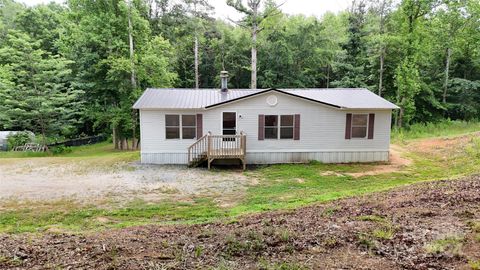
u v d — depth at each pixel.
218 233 5.22
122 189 10.90
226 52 32.56
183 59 33.50
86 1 22.47
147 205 9.17
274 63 30.62
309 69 31.41
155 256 4.14
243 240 4.57
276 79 31.05
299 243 4.42
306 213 6.57
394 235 4.51
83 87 23.19
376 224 5.11
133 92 22.55
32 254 4.31
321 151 15.82
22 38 21.77
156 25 32.00
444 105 27.78
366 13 31.19
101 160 16.42
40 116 21.56
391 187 9.50
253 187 11.33
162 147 15.45
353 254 3.98
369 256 3.89
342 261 3.78
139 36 24.20
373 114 15.66
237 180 12.41
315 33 31.02
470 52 28.75
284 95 15.32
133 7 23.28
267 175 13.28
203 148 15.27
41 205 9.09
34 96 21.19
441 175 12.74
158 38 24.22
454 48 27.69
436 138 19.95
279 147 15.70
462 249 3.82
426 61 27.14
